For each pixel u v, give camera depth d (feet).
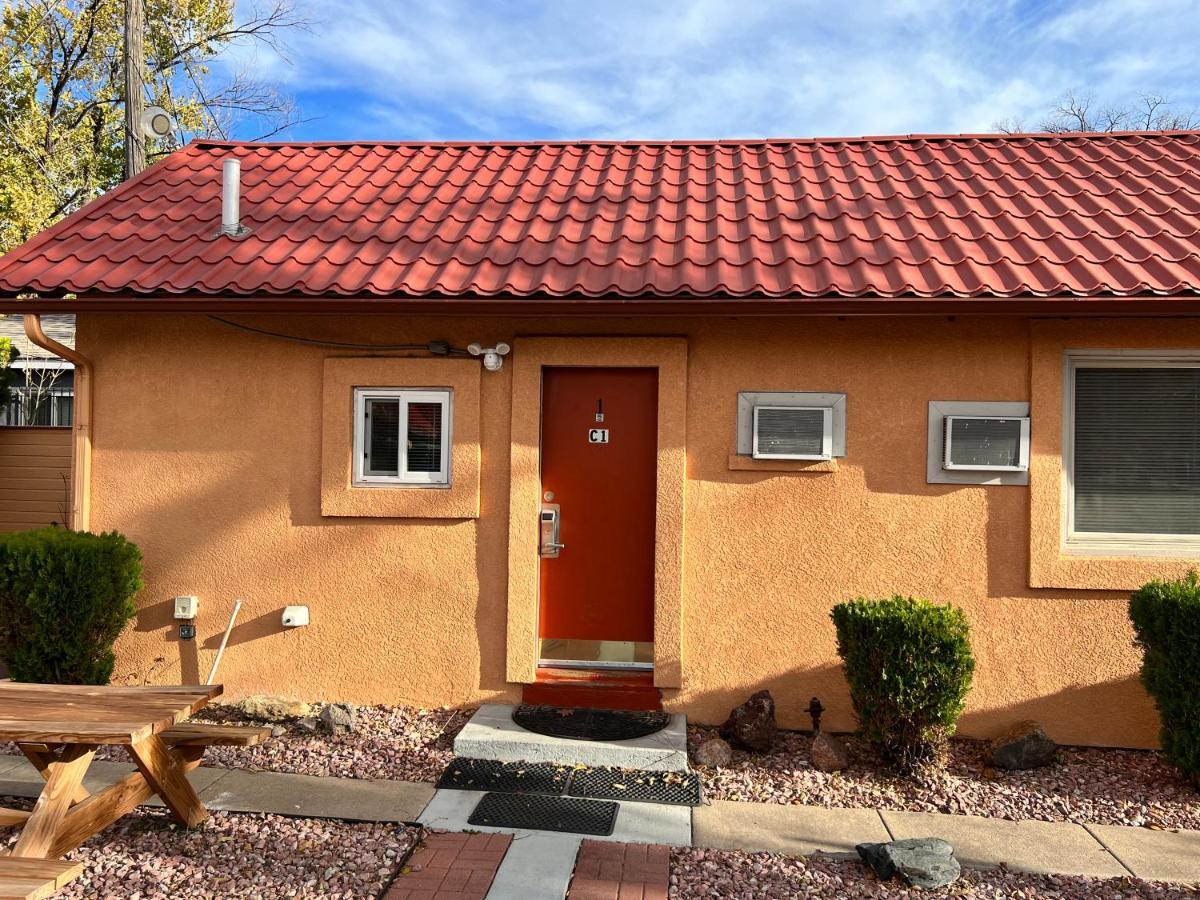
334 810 15.92
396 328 21.16
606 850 14.65
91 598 19.85
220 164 27.14
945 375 20.04
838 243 20.92
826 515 20.20
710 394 20.53
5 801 16.10
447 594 21.01
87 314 21.57
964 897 13.39
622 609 21.21
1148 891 13.67
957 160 25.95
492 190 24.57
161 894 13.01
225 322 21.43
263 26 68.39
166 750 14.71
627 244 20.94
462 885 13.39
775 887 13.57
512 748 18.13
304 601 21.27
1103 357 20.02
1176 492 20.15
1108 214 21.38
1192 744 16.92
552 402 21.35
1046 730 19.76
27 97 66.85
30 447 31.50
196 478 21.49
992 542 19.90
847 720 20.06
